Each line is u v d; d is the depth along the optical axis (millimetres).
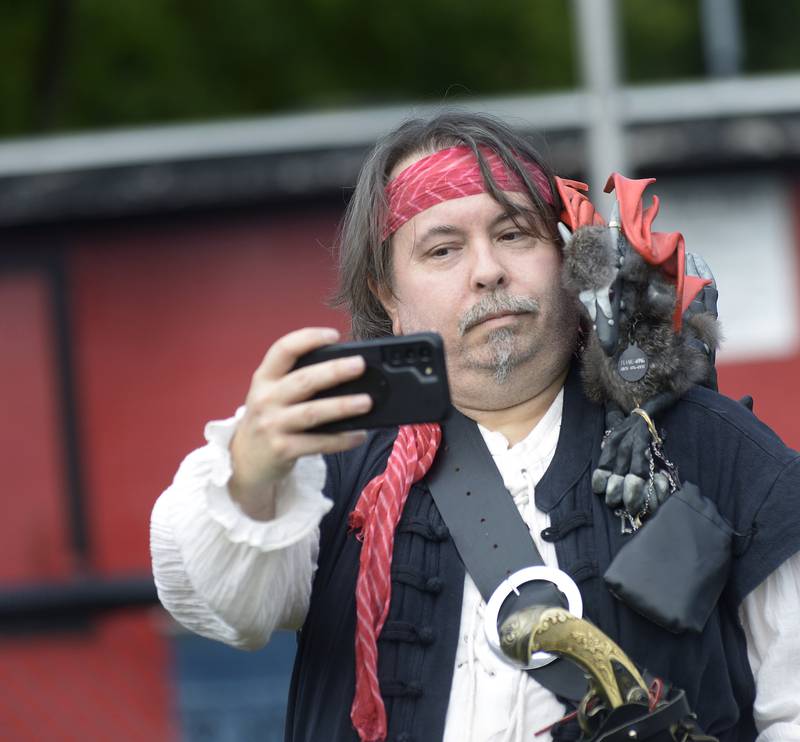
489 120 7121
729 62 35469
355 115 21672
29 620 20672
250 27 41281
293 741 6824
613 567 6359
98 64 40375
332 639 6730
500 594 6523
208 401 21641
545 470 6883
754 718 6629
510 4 42938
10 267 21516
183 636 20281
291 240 21562
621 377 6629
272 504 6133
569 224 6891
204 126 21672
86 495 21438
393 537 6746
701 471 6633
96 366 21594
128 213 21328
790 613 6496
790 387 21547
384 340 5887
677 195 21500
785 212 21422
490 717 6441
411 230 6906
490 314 6711
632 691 6102
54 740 20250
